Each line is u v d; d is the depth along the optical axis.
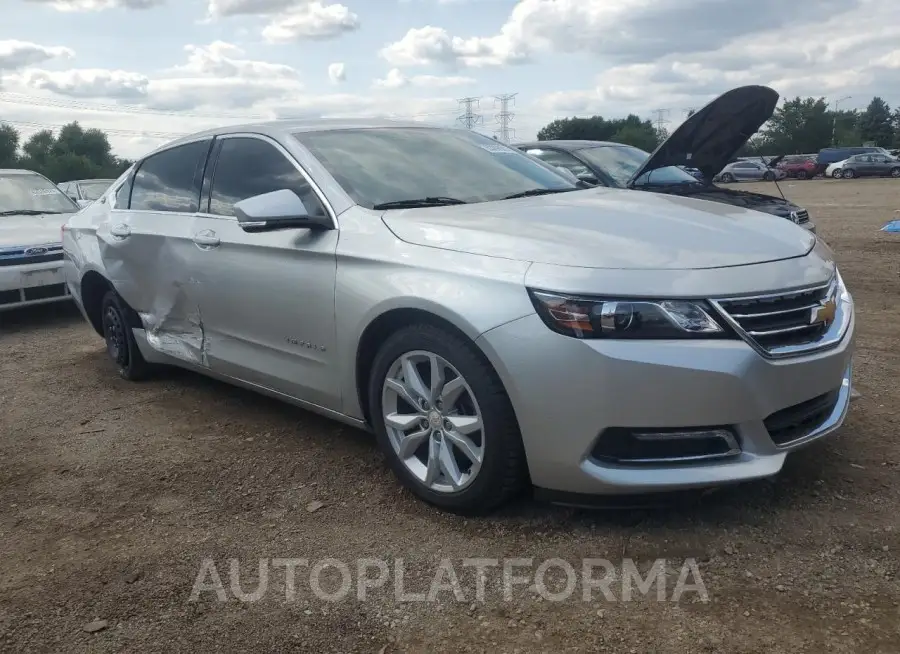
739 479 2.80
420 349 3.18
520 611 2.60
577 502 2.93
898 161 40.09
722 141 7.23
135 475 3.88
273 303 3.85
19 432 4.61
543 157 8.30
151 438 4.39
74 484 3.81
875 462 3.54
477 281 2.98
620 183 7.61
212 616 2.67
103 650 2.51
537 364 2.81
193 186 4.55
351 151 4.03
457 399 3.14
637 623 2.50
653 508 3.06
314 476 3.75
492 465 3.01
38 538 3.28
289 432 4.36
